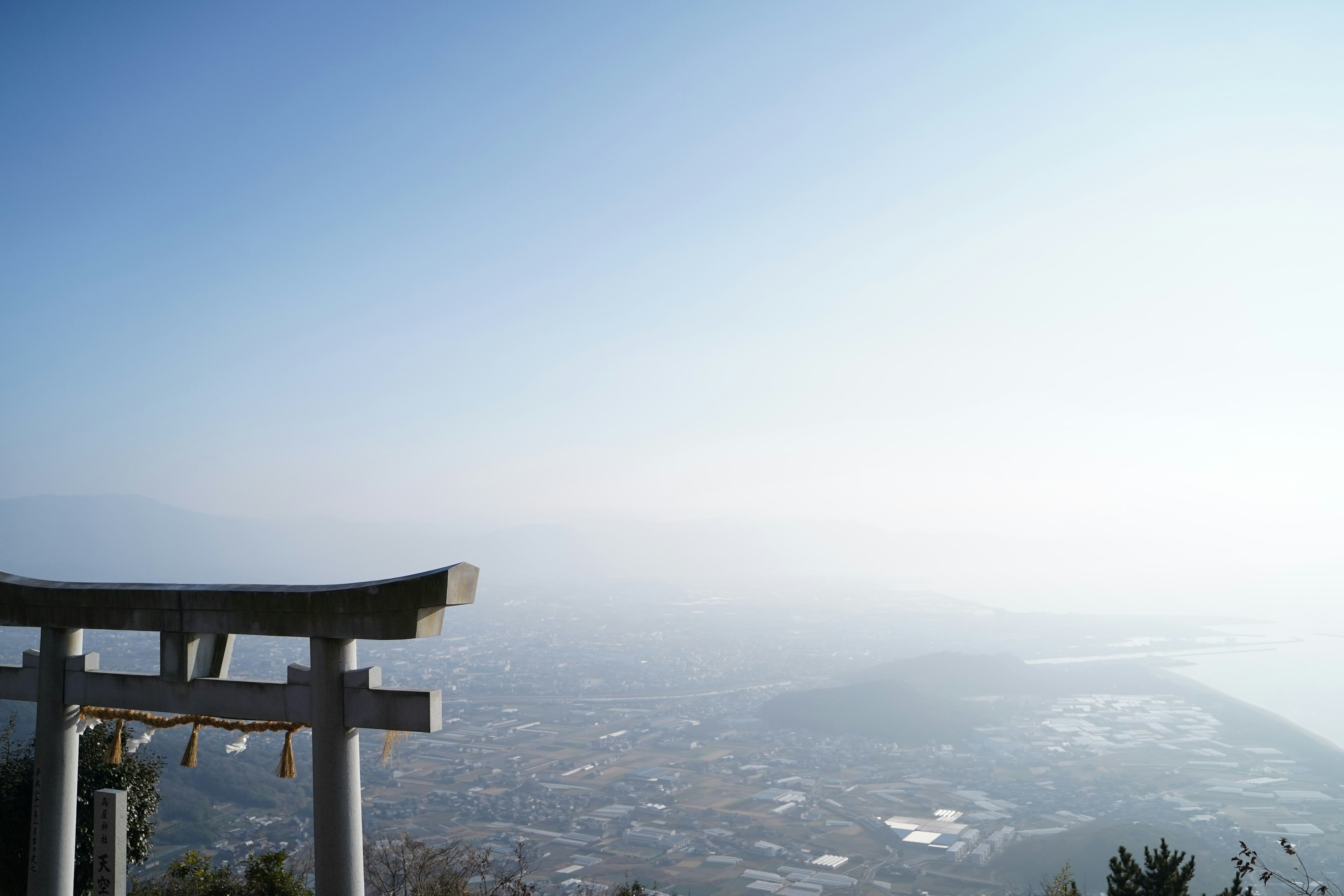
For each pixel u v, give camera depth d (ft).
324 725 16.40
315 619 16.52
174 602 18.28
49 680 19.85
